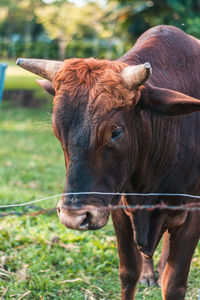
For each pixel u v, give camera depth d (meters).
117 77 4.02
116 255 7.20
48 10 47.25
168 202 4.89
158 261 7.14
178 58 5.02
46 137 18.77
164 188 4.84
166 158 4.72
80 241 7.60
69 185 3.94
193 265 6.97
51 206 9.07
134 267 5.35
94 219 3.95
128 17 20.52
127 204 4.89
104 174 4.04
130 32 21.00
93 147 3.89
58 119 3.97
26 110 25.89
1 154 15.19
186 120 4.80
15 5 74.44
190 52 5.16
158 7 19.36
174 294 4.99
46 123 5.24
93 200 3.94
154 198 4.86
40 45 47.78
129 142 4.20
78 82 4.01
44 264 6.80
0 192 10.01
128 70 4.02
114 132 3.97
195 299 6.09
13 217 8.45
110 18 28.22
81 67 4.10
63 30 47.88
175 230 5.02
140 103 4.24
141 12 19.84
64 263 6.85
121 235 5.21
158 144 4.62
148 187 4.79
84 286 6.38
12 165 13.41
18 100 27.80
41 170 13.05
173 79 4.88
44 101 26.58
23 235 7.64
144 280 6.66
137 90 4.07
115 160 4.08
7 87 32.75
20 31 80.38
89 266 6.83
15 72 49.22
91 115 3.89
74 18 47.06
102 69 4.08
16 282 6.30
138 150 4.43
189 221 4.96
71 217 3.88
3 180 11.46
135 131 4.30
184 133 4.79
